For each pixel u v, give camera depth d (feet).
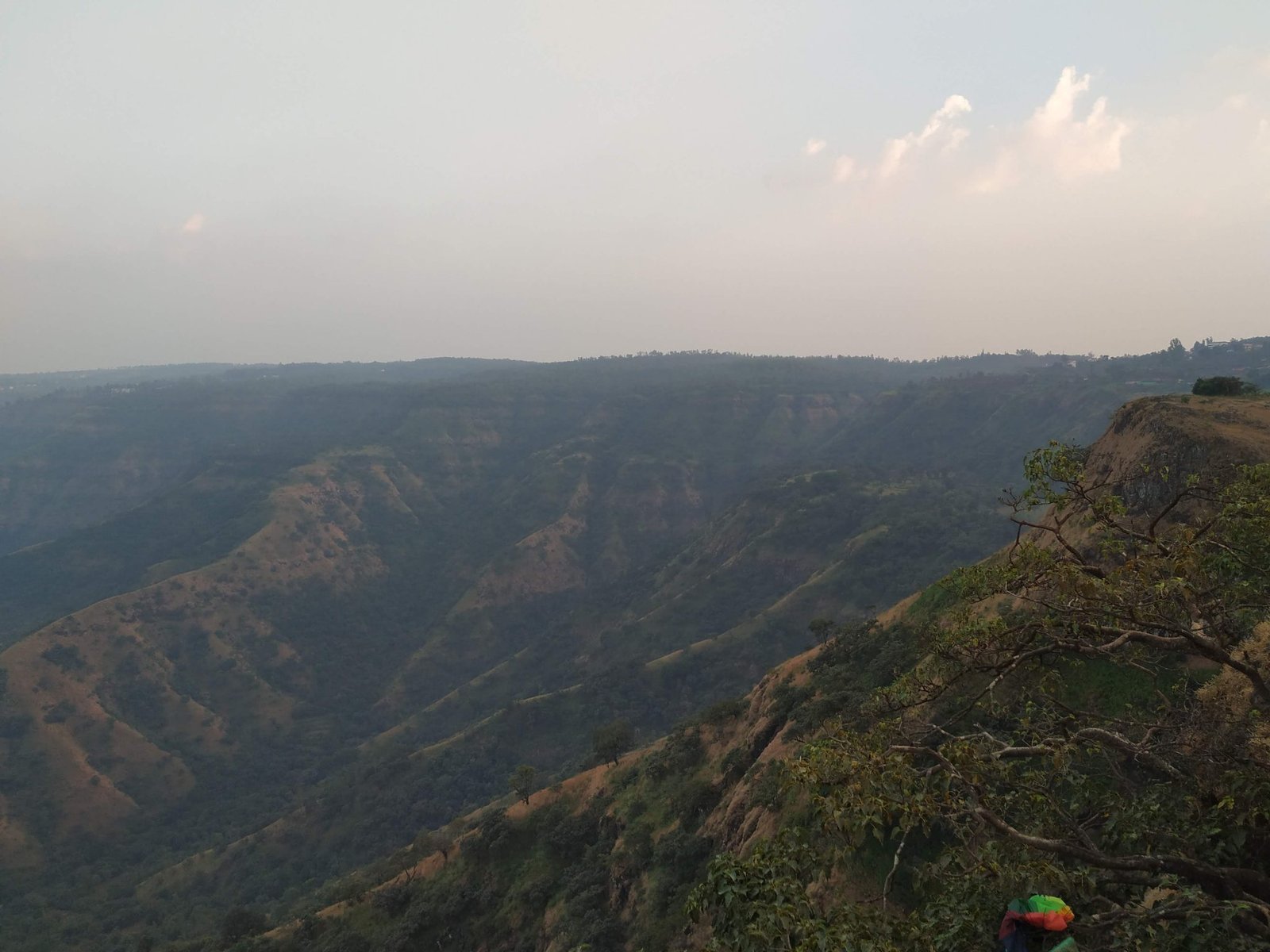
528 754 389.19
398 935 184.34
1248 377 653.30
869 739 33.27
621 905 155.74
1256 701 33.12
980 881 27.53
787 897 23.35
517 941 170.40
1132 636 31.32
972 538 456.45
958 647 36.52
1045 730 35.68
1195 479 38.58
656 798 180.24
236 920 213.66
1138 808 31.71
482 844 199.62
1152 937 24.79
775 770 135.64
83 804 415.23
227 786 459.73
